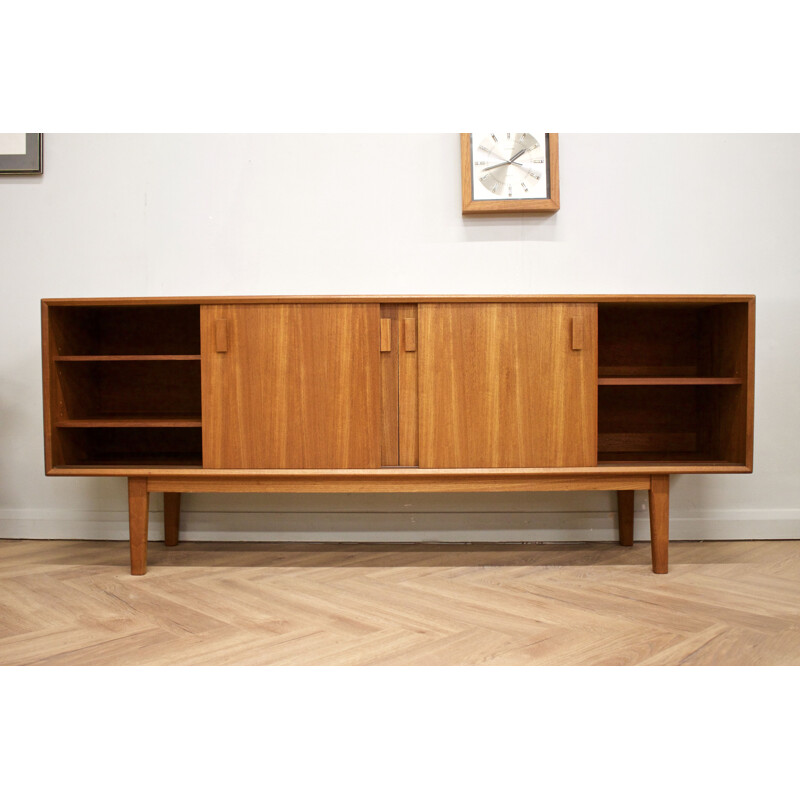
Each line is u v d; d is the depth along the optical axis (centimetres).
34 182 277
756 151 271
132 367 271
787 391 274
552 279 272
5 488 281
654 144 271
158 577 227
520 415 221
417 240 272
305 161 273
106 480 280
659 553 228
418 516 276
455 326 220
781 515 275
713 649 165
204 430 224
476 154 269
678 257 271
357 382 221
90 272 277
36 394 279
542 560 248
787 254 272
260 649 167
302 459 222
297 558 251
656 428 268
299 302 220
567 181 271
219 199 274
